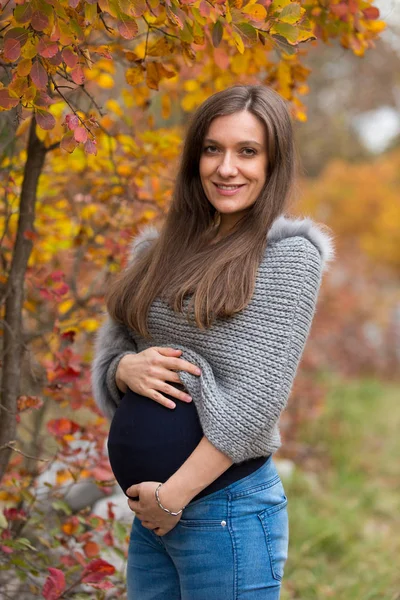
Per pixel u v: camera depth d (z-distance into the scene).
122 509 3.44
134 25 1.92
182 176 2.21
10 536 2.67
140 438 2.00
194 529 1.93
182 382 1.98
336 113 11.65
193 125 2.11
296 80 3.01
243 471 1.96
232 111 2.01
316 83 10.54
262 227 2.02
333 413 7.52
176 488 1.88
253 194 2.05
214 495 1.93
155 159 3.20
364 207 17.22
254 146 2.01
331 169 17.52
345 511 4.96
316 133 12.46
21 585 2.86
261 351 1.89
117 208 3.29
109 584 2.40
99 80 3.07
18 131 2.89
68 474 2.98
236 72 2.88
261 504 1.97
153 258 2.19
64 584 2.36
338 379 9.85
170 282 2.07
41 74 1.86
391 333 11.91
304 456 6.16
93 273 3.91
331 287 10.14
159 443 1.97
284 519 2.03
